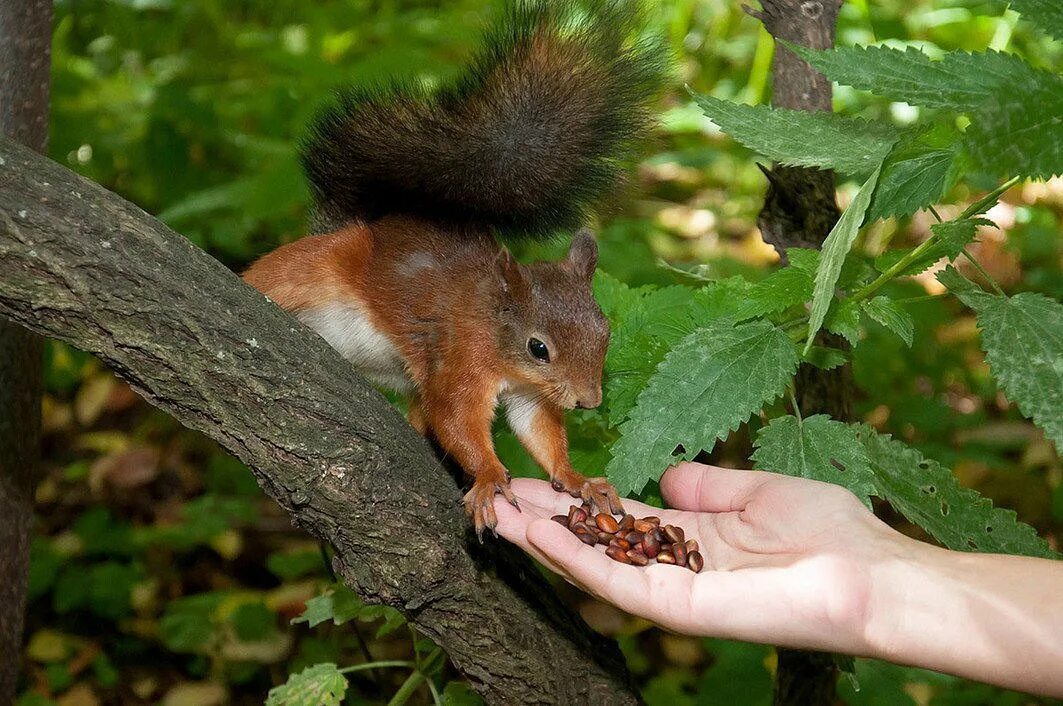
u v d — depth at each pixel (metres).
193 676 1.50
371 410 0.96
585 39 1.10
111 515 1.67
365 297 1.13
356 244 1.14
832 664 1.14
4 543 1.09
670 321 1.06
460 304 1.10
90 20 1.88
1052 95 0.83
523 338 1.08
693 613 0.92
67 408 1.86
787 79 1.09
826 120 0.96
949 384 1.81
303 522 0.96
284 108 1.78
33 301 0.87
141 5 1.86
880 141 0.94
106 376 1.91
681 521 1.01
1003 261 1.86
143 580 1.57
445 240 1.14
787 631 0.92
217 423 0.92
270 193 1.50
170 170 1.73
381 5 2.27
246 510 1.65
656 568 0.94
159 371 0.90
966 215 0.94
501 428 1.18
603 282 1.14
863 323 1.59
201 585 1.58
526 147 1.11
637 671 1.46
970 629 0.89
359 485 0.94
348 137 1.14
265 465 0.93
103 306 0.88
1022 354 0.91
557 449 1.09
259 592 1.56
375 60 1.58
